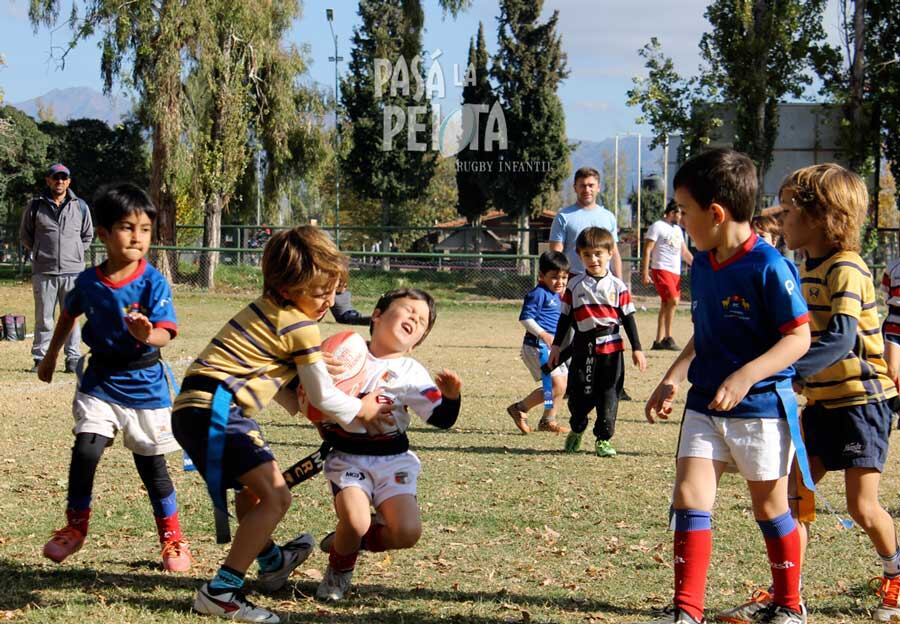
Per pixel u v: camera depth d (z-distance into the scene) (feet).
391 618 12.69
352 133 132.16
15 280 91.40
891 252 94.38
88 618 12.14
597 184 34.12
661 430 28.76
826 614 13.44
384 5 136.36
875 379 13.50
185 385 12.50
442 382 13.15
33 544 15.69
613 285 24.68
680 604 11.63
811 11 93.97
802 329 11.68
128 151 153.89
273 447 24.49
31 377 36.52
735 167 11.87
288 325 12.32
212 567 14.76
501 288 85.66
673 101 95.86
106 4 88.17
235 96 94.22
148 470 14.69
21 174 144.77
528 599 13.67
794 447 12.03
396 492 13.07
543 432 28.17
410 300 13.35
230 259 90.99
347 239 136.56
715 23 94.17
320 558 15.52
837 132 95.30
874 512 13.50
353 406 12.52
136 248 14.34
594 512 18.85
